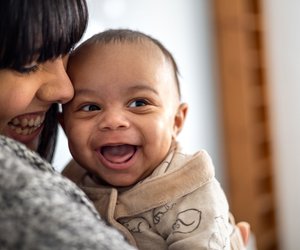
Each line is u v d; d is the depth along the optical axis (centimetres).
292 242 318
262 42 308
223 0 293
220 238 73
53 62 68
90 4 204
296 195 316
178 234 73
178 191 76
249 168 294
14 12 59
